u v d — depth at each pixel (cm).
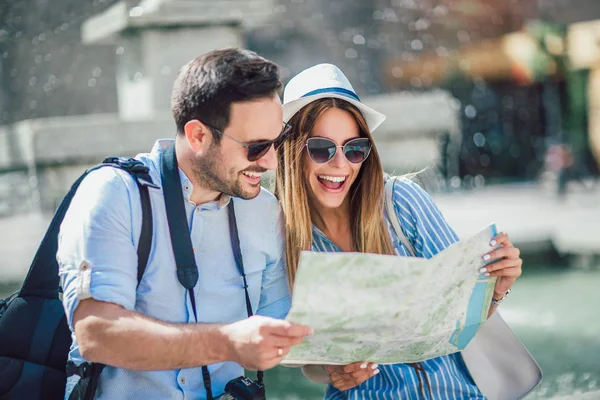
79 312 187
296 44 1967
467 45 1966
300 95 247
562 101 1848
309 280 179
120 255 193
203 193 210
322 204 248
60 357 212
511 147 1919
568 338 504
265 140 199
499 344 248
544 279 706
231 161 199
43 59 1348
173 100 205
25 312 213
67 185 729
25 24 1246
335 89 244
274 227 232
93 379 199
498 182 1794
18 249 611
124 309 186
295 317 183
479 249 207
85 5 1204
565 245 758
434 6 1978
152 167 210
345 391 248
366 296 189
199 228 211
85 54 1384
